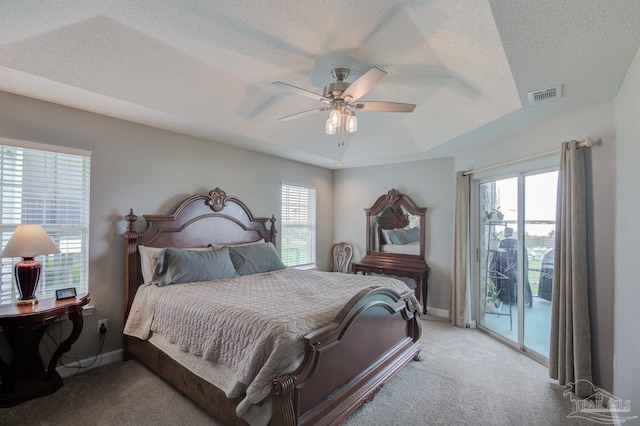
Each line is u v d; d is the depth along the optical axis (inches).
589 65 78.9
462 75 100.4
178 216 139.8
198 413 88.3
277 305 90.8
